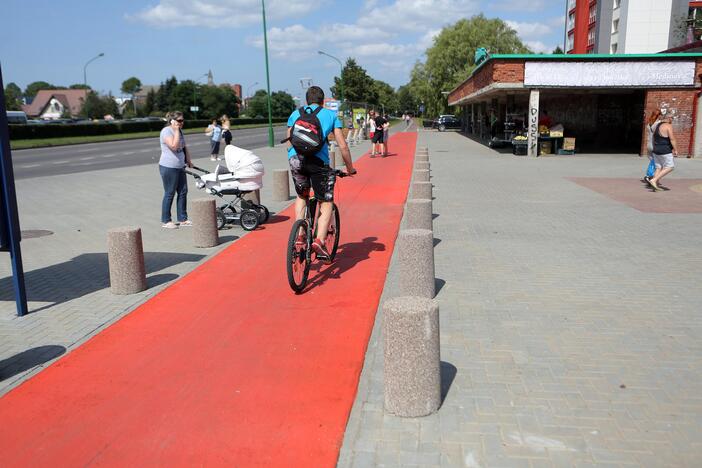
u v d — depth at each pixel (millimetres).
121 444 3354
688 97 20859
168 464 3152
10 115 63156
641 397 3713
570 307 5391
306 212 6176
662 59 20750
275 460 3154
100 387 4035
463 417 3518
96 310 5578
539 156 22859
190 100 109312
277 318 5238
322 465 3100
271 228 9273
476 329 4871
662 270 6566
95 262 7426
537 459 3096
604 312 5246
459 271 6621
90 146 41000
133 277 6039
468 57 58250
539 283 6141
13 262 5383
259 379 4086
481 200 11906
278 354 4484
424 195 8766
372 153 23500
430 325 3482
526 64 21531
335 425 3473
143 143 43812
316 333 4871
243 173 9016
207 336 4875
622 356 4320
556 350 4441
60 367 4363
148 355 4535
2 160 5242
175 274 6715
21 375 4246
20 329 5133
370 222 9617
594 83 21312
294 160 5836
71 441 3400
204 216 7926
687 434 3293
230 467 3107
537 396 3748
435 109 64125
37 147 39375
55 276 6781
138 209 11578
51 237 8984
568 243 7977
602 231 8719
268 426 3484
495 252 7500
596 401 3672
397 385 3516
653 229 8781
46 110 127375
